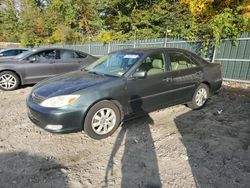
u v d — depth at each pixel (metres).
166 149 3.57
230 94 6.75
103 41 15.09
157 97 4.55
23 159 3.31
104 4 18.03
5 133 4.16
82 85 3.89
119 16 16.95
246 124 4.52
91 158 3.35
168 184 2.76
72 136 4.04
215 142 3.78
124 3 17.09
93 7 19.91
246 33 7.49
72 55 8.70
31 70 7.72
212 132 4.17
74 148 3.63
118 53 4.96
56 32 22.95
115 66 4.58
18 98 6.61
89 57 9.16
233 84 7.80
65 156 3.40
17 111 5.39
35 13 27.38
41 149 3.60
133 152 3.49
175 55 4.99
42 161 3.27
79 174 2.97
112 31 16.91
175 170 3.03
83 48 16.58
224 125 4.48
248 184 2.75
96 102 3.81
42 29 25.55
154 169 3.06
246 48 7.52
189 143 3.75
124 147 3.65
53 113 3.57
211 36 8.62
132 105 4.23
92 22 20.27
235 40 7.72
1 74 7.38
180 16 12.48
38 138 3.97
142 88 4.30
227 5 10.27
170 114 5.09
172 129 4.30
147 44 11.05
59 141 3.86
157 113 5.14
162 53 4.77
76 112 3.63
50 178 2.89
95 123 3.84
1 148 3.62
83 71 4.87
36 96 3.93
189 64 5.19
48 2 28.78
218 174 2.94
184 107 5.57
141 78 4.24
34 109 3.76
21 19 29.69
